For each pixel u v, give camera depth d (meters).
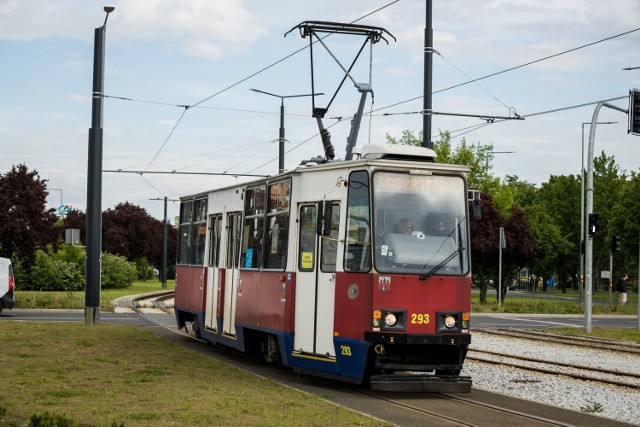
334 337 15.61
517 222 58.41
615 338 30.83
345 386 16.08
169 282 95.69
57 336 22.84
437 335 15.02
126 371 15.77
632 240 72.38
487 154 64.38
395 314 14.91
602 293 99.75
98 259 28.38
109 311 38.91
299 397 13.52
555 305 53.38
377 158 15.94
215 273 22.16
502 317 45.09
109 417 10.89
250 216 19.75
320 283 16.17
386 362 15.04
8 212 39.38
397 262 15.05
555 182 102.06
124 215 95.56
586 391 16.64
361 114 22.03
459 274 15.34
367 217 15.18
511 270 60.94
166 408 11.77
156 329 28.50
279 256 17.67
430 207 15.46
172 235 105.44
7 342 20.89
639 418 13.73
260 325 18.38
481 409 13.66
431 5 26.83
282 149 43.12
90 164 28.42
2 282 34.47
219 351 22.11
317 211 15.52
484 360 21.36
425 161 16.17
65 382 14.03
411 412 13.09
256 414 11.59
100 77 28.58
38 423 9.38
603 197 93.50
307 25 22.14
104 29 28.64
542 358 23.19
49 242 40.38
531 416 13.00
